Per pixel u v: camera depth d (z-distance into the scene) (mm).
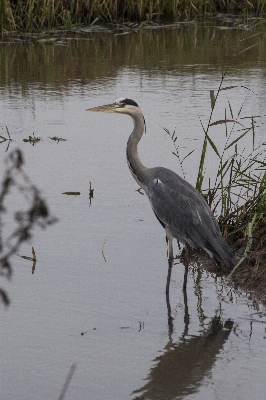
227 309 9812
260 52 26484
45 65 24469
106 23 31188
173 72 23500
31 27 29234
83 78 22828
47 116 18797
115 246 11672
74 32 29828
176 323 9430
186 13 32594
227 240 11688
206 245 10266
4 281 10461
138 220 12672
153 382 8039
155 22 31859
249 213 11914
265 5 33656
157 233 12242
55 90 21406
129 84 21922
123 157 15773
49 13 29469
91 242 11781
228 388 7906
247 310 9797
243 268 10969
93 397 7727
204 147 12047
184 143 16312
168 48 27266
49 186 13992
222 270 11078
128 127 18078
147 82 22156
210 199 12234
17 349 8664
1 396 7715
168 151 15828
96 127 18031
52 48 27031
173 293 10289
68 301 9891
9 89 21609
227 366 8391
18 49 26828
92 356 8570
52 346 8766
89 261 11133
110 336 9039
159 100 19906
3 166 14906
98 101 19906
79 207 13133
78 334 9047
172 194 10539
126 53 26406
